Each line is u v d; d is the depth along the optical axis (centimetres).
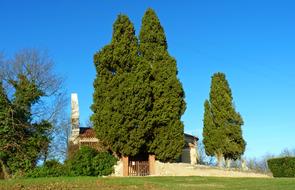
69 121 5150
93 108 3966
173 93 4094
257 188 2364
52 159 4059
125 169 3794
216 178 3231
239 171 3884
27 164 3825
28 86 4147
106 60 3944
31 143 3947
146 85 3878
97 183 2688
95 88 3988
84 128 4938
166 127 4006
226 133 4788
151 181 2941
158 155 3969
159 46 4262
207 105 4953
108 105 3844
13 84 4081
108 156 3803
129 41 4050
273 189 2259
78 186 2559
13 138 3859
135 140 3791
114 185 2616
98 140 4066
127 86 3834
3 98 3888
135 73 3897
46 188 2467
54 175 3512
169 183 2836
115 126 3772
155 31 4303
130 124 3778
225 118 4816
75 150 4188
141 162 3916
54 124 4691
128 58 3959
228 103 4850
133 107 3778
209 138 4853
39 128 4091
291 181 2702
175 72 4175
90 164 3647
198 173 3828
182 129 4059
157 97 4038
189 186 2603
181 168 3884
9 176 3706
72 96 4816
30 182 2684
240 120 4816
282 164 3572
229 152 4762
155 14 4366
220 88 4903
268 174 3856
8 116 3866
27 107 4088
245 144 4819
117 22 4091
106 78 3972
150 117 3875
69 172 3553
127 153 3800
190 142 5306
